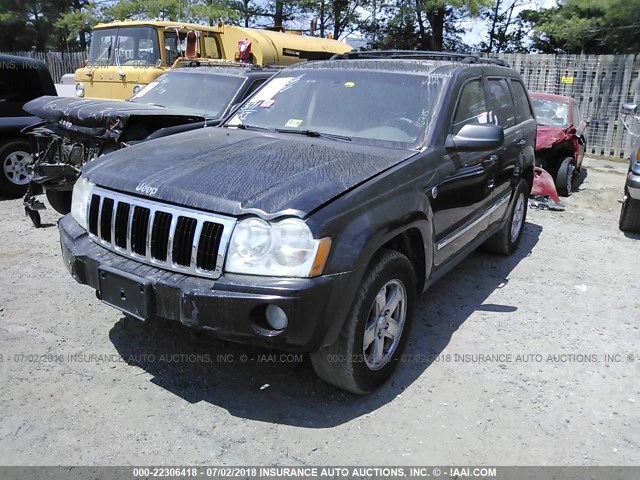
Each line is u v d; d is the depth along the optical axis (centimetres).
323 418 325
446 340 420
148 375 358
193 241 299
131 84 962
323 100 444
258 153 366
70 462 284
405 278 353
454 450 304
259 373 365
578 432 323
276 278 286
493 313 470
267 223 289
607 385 370
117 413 321
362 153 374
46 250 568
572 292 523
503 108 540
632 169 681
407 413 333
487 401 347
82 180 371
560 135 898
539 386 366
